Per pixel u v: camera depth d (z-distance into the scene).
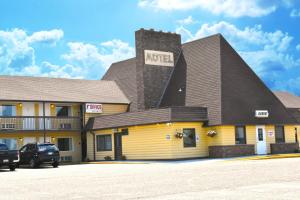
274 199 11.27
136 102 44.34
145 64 42.28
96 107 43.03
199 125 36.09
